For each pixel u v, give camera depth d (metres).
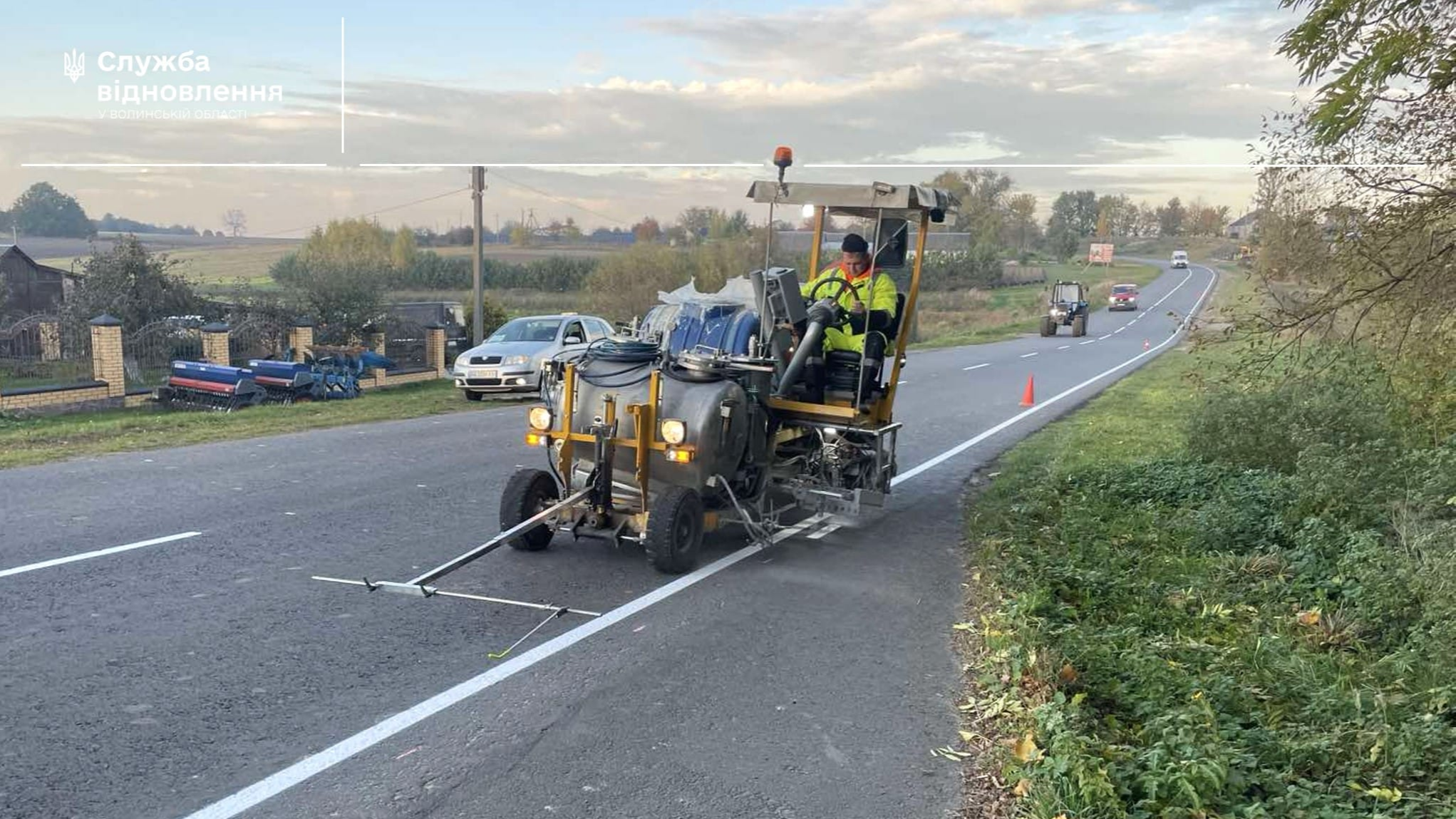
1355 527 7.79
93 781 4.13
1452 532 6.41
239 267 76.25
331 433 14.61
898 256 9.36
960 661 5.96
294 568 7.32
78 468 10.99
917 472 12.58
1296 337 9.00
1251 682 5.39
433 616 6.39
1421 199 7.75
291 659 5.55
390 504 9.59
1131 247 152.25
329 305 25.89
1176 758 4.27
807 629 6.45
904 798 4.30
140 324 25.19
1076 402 20.78
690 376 7.88
